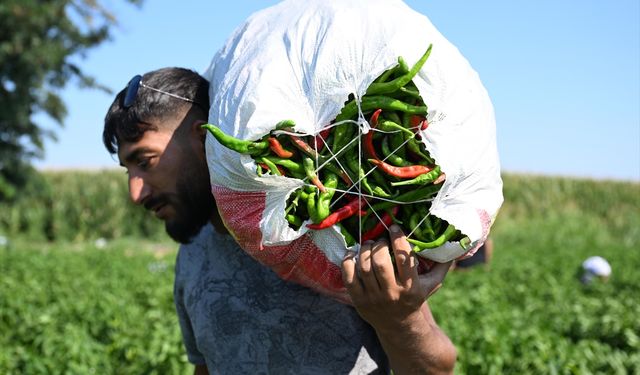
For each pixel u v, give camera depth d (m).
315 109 1.84
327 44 1.84
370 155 1.85
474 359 6.42
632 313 8.61
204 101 2.26
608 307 9.09
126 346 6.68
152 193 2.26
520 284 12.20
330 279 2.07
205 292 2.41
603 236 26.42
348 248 1.95
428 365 2.11
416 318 2.01
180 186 2.25
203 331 2.41
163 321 7.36
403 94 1.83
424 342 2.07
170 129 2.22
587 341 7.21
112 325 7.47
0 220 25.59
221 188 1.97
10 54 22.72
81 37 23.66
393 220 1.92
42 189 25.80
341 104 1.81
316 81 1.83
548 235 25.47
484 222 1.89
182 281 2.52
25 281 10.71
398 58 1.78
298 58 1.88
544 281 12.83
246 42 2.03
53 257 15.09
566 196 29.86
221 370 2.38
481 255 10.36
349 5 1.93
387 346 2.09
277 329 2.30
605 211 29.23
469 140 1.86
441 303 8.67
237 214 1.97
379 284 1.93
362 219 1.92
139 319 7.72
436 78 1.82
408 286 1.92
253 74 1.88
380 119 1.85
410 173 1.83
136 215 26.55
